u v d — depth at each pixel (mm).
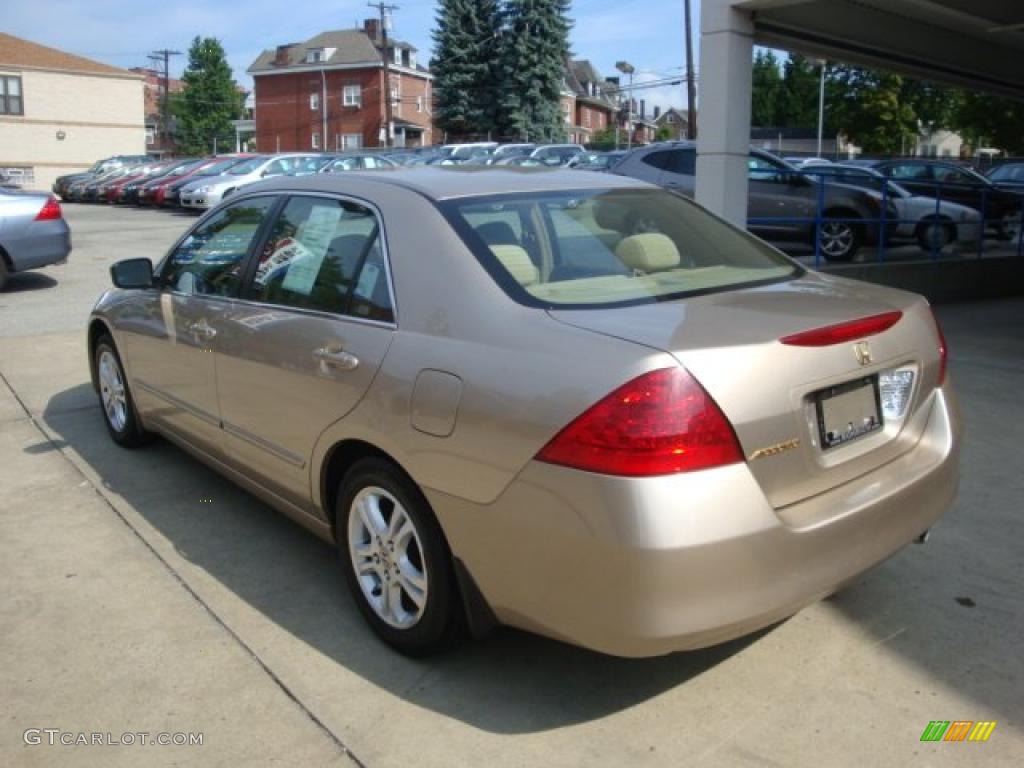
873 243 13758
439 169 3934
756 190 12539
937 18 10312
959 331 9922
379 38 68688
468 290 3027
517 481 2660
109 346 5559
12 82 49344
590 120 88312
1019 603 3643
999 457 5383
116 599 3764
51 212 12039
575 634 2625
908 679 3127
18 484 5090
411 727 2912
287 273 3846
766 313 2881
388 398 3078
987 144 49094
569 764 2723
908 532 3055
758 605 2576
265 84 71250
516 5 50625
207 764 2756
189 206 25016
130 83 53344
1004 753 2748
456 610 3078
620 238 3475
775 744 2799
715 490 2490
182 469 5305
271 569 4035
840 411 2887
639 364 2514
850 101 56906
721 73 8750
